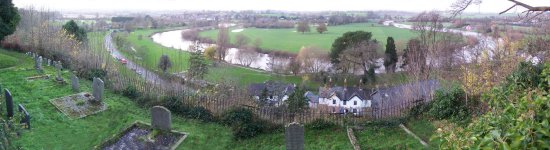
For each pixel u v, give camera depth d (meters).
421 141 15.89
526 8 10.41
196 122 19.77
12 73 26.48
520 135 4.88
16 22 36.34
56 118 18.91
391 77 48.88
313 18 159.00
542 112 5.35
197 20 155.00
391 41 51.16
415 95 23.23
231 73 51.50
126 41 73.38
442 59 35.25
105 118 19.86
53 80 25.03
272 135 18.39
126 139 17.25
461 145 5.77
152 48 73.75
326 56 56.88
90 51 31.97
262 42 87.00
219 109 20.36
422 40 41.41
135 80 25.59
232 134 18.48
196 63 41.53
